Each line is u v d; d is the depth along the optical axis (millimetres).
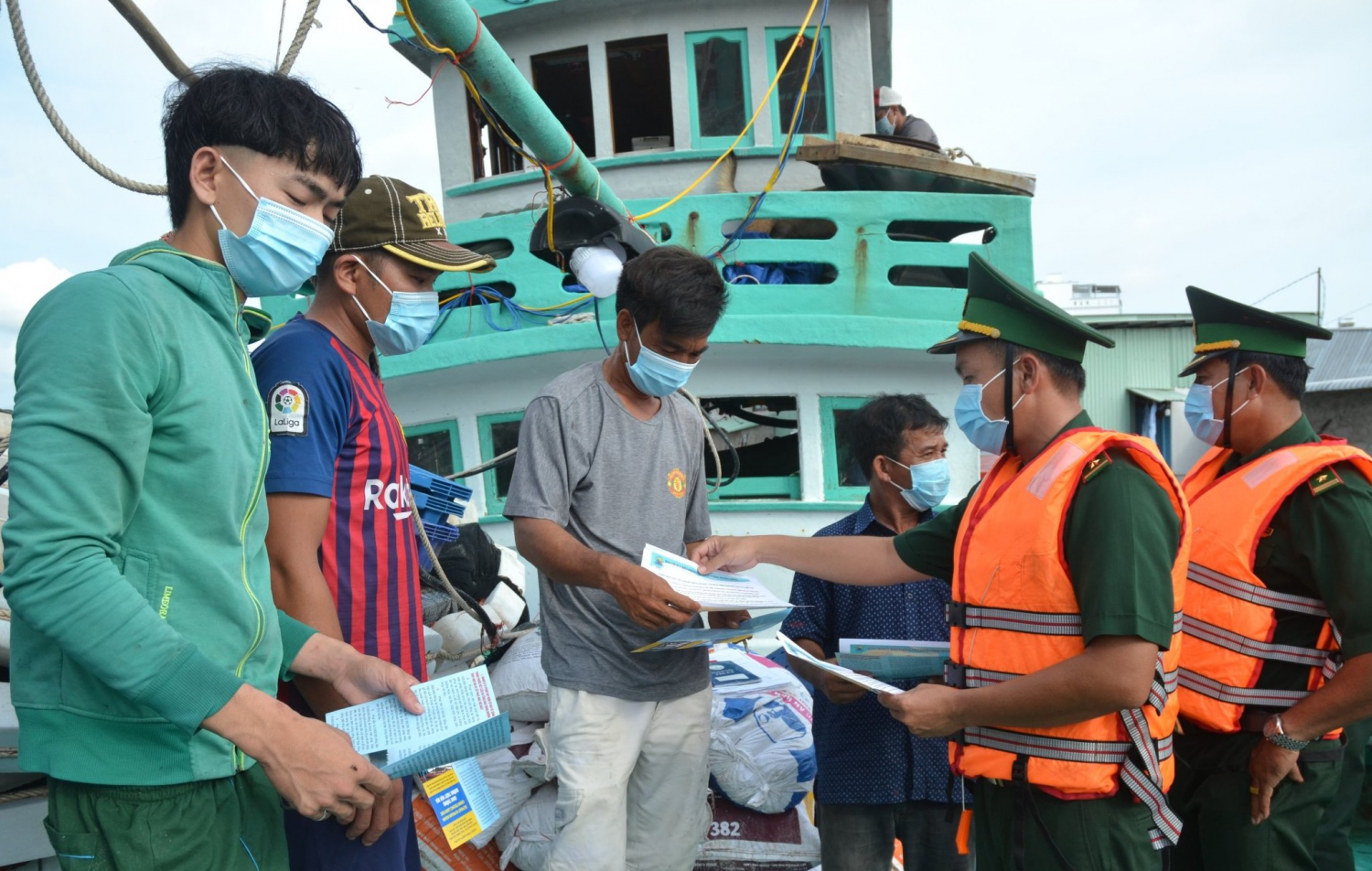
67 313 1194
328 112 1445
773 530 4867
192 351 1306
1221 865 2283
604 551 2326
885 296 4848
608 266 3613
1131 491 1655
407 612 1933
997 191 5262
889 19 6453
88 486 1152
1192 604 2348
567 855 2248
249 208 1377
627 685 2307
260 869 1397
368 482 1862
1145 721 1677
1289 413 2527
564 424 2271
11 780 2025
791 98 5820
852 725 2521
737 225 5055
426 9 2688
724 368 4957
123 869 1233
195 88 1383
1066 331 1864
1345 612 2102
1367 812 4438
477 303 5172
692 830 2486
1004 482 1941
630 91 6316
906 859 2555
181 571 1273
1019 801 1733
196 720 1173
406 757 1353
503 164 6105
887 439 2568
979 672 1806
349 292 1901
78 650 1126
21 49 1820
